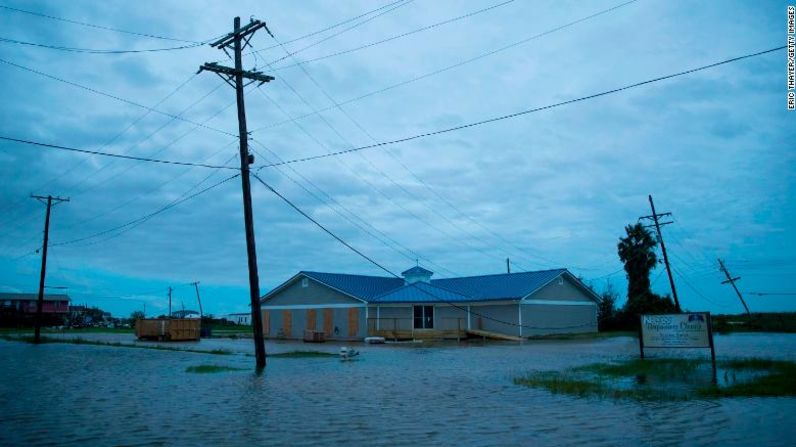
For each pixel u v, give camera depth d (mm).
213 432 9320
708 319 21328
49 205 46500
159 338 46094
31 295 102375
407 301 46156
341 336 47688
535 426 9594
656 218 50562
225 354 30047
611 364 20922
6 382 17031
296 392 14453
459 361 24094
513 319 44438
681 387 14164
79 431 9445
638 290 56781
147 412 11375
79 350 33438
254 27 23656
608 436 8727
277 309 52500
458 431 9266
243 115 24250
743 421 9727
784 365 18500
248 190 23875
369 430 9414
